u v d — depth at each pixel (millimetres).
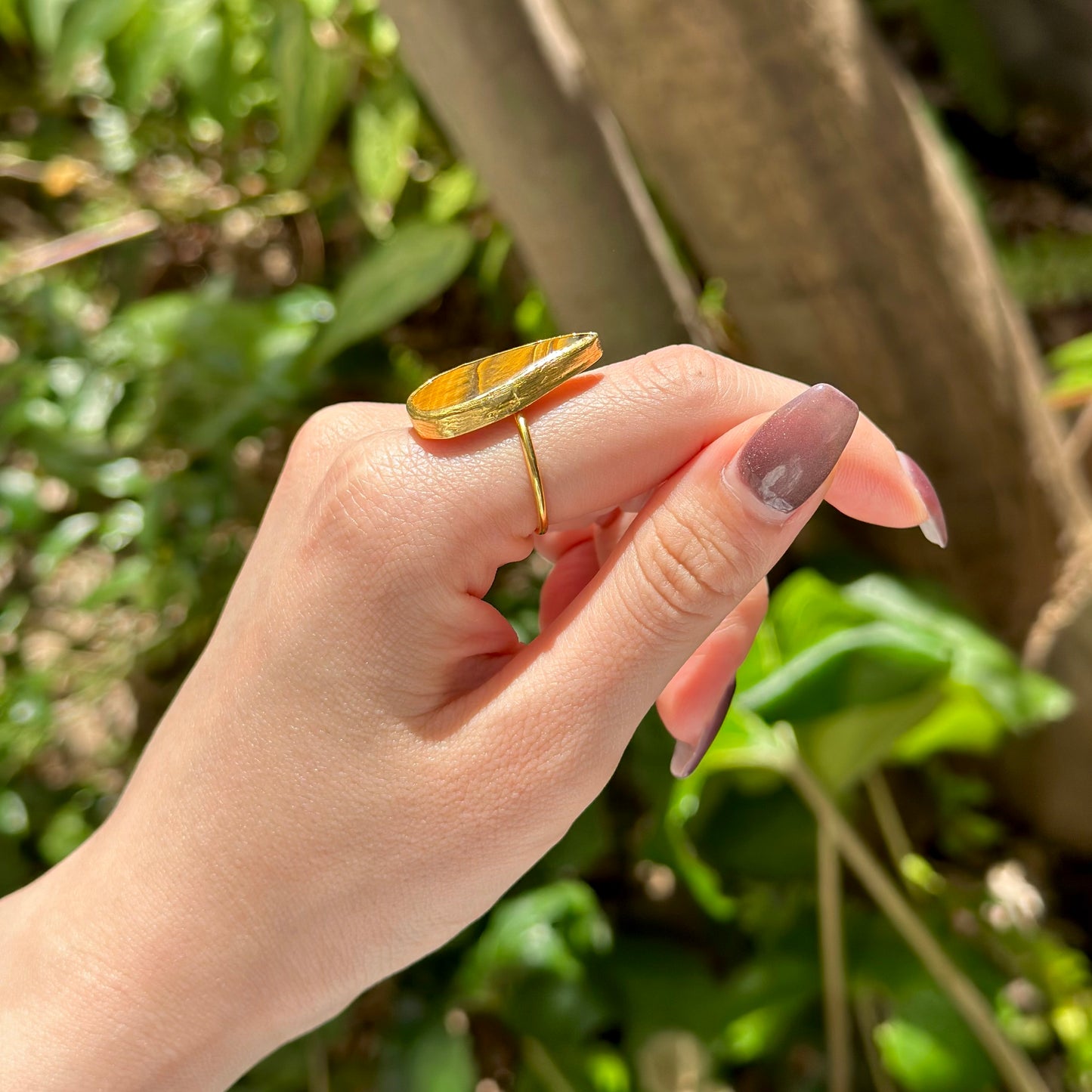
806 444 196
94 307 469
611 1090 356
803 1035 366
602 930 381
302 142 372
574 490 207
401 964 237
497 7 271
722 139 283
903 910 322
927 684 290
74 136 476
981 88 570
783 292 307
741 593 205
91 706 426
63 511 440
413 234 368
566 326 326
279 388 390
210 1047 231
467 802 213
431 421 204
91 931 227
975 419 320
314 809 216
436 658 213
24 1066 223
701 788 324
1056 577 349
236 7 394
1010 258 493
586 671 209
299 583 216
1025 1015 354
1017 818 412
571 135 289
